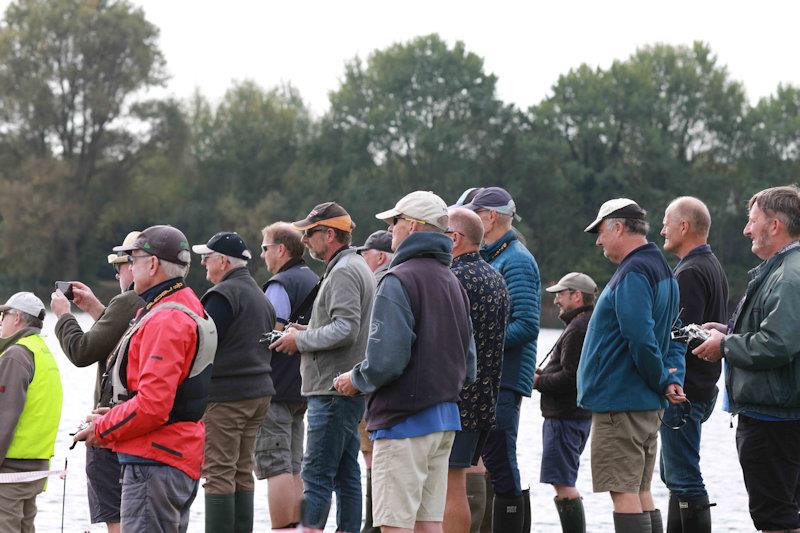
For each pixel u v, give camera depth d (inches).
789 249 466.9
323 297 552.7
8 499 538.9
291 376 602.2
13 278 4845.0
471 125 5305.1
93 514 528.1
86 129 4884.4
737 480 1037.2
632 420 504.7
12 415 537.3
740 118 5349.4
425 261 445.4
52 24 4768.7
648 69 5374.0
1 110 4800.7
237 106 5516.7
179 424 439.5
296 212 5142.7
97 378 537.6
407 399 433.1
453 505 506.9
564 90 5467.5
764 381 461.4
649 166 5201.8
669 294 507.8
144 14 4906.5
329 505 540.7
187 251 456.1
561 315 625.3
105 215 4899.1
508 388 564.7
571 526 605.6
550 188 5265.8
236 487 566.6
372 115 5255.9
